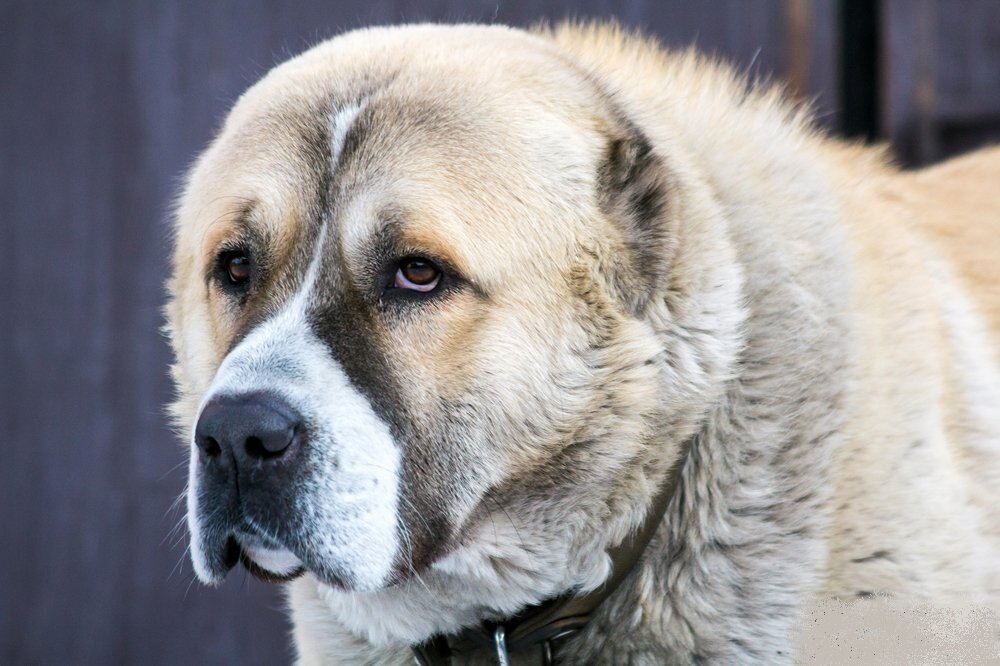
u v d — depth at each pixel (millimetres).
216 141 5469
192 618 10188
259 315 4609
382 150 4633
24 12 10133
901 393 4895
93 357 10148
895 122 10086
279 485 4277
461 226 4508
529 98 4824
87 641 10188
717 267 4719
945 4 10047
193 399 5375
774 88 5863
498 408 4555
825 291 4906
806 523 4664
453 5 10195
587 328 4645
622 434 4617
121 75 10117
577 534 4680
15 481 10188
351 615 4988
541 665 4852
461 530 4641
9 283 10164
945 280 5578
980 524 4965
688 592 4633
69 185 10156
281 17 10125
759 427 4691
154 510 10125
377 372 4488
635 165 4734
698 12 10203
